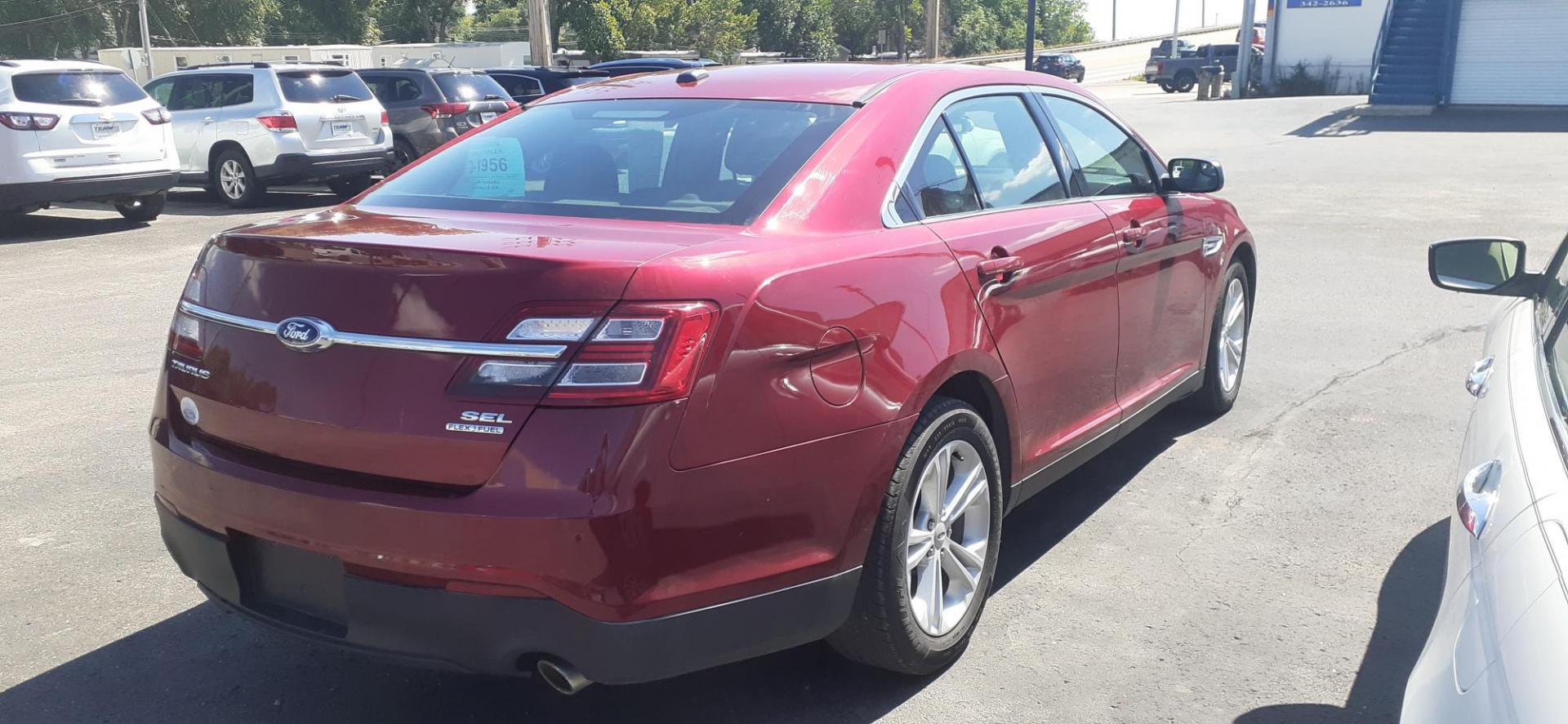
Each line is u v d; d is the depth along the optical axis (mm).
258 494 2822
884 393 3012
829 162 3293
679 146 3461
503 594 2574
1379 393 6145
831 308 2906
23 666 3523
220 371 2934
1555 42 26312
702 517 2645
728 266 2744
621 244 2791
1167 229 4629
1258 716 3182
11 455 5461
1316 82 34062
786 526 2814
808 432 2824
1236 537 4359
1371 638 3592
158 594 4016
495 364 2566
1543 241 10609
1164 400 4848
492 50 50562
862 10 88312
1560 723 1338
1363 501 4680
